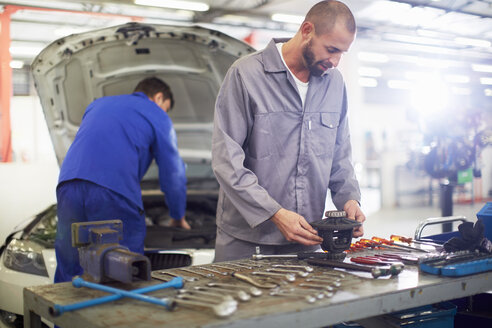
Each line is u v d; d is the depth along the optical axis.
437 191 8.02
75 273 1.84
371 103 13.75
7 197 3.27
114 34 2.42
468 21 7.21
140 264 1.08
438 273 1.09
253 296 0.94
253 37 7.66
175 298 0.94
